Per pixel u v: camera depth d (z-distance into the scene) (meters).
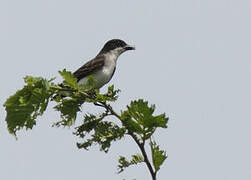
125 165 8.03
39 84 8.62
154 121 8.34
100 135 8.64
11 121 8.61
